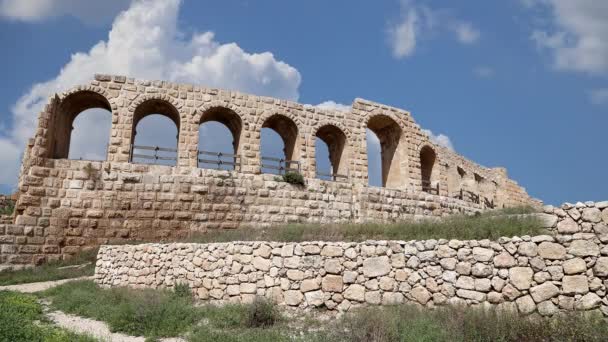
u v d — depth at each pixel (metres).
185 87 28.94
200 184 27.39
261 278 14.44
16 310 13.12
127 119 27.12
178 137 28.77
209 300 15.43
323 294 13.33
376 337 9.48
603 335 9.04
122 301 14.49
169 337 11.20
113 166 26.03
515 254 11.45
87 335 10.88
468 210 36.53
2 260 22.75
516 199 50.16
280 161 30.47
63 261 23.62
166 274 17.38
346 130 33.09
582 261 10.80
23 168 26.94
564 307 10.63
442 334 9.27
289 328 11.40
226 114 30.72
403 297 12.49
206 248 16.23
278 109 31.12
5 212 30.20
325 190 30.53
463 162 44.53
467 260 11.96
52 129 26.00
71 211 24.70
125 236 25.25
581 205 11.47
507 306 11.09
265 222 28.27
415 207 32.62
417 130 36.25
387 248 13.12
